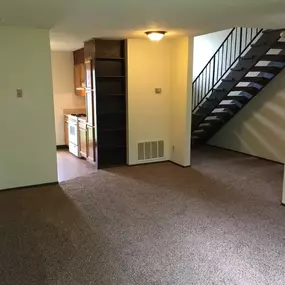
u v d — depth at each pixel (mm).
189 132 5809
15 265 2711
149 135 6082
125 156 6102
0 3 2943
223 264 2697
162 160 6293
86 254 2881
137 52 5648
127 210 3885
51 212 3836
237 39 7047
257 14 3516
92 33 4852
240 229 3344
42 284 2453
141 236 3211
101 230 3354
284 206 3973
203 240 3115
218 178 5191
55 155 4848
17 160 4613
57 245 3045
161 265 2693
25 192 4543
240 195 4387
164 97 6055
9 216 3725
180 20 3820
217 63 7562
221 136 7684
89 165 6082
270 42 5215
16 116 4492
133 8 3156
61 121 7641
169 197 4324
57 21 3848
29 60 4430
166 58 5910
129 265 2701
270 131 6309
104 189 4668
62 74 7445
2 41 4238
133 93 5777
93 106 5766
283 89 5926
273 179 5129
